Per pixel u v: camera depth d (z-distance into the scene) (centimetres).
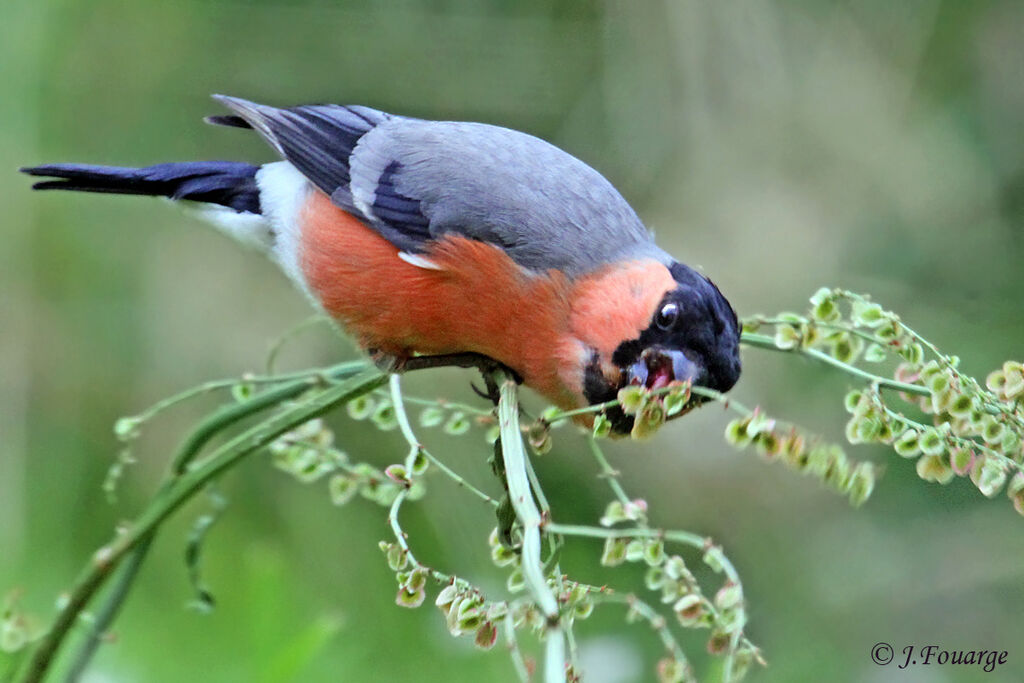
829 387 1134
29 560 1039
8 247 1145
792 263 1191
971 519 1104
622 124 1248
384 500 595
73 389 1158
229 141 1244
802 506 1142
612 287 656
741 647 471
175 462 572
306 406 534
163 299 1191
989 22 1248
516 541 476
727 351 636
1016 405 479
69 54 1195
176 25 1227
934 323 1170
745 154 1231
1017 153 1227
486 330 690
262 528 1092
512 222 677
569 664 421
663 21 1240
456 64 1245
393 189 712
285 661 640
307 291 753
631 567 1066
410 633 980
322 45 1241
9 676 568
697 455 1155
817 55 1239
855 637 1069
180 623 977
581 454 1156
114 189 799
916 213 1209
